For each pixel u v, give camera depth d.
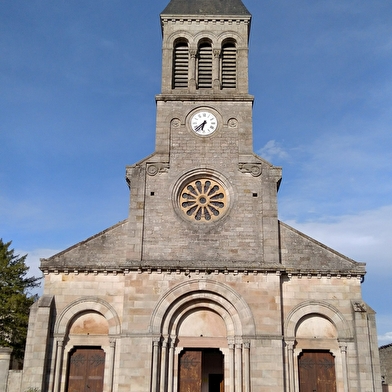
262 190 32.41
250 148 33.59
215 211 32.50
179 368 29.62
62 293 30.39
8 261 47.84
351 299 30.17
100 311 30.11
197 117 34.53
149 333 28.91
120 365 28.31
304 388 29.09
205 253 30.92
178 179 32.88
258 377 28.11
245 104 34.91
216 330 29.89
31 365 28.58
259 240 31.25
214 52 36.78
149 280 29.95
